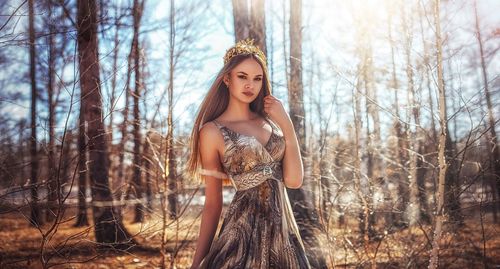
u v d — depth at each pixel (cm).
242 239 251
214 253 254
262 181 256
